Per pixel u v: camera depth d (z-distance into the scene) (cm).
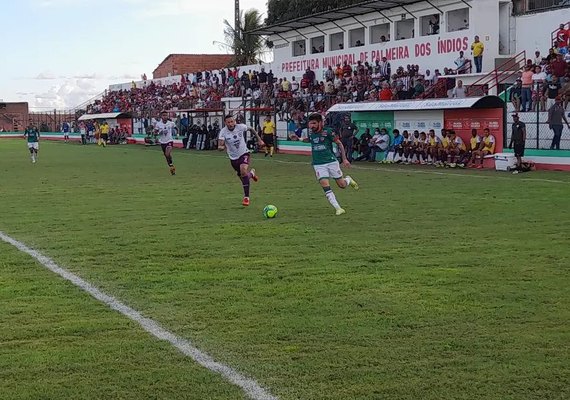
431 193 1578
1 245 1002
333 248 933
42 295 709
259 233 1065
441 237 1001
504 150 2347
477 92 3016
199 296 696
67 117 7712
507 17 3353
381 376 480
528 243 943
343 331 576
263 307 651
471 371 486
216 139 4072
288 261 854
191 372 493
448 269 789
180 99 5384
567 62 2630
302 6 4634
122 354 531
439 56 3503
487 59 3294
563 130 2423
